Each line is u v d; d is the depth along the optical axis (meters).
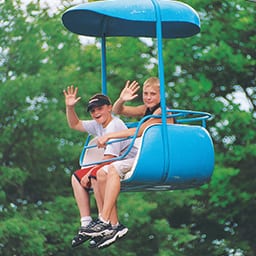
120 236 16.30
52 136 39.19
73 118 17.36
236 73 42.31
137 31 18.66
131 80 40.06
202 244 43.94
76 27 18.20
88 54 39.62
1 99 38.44
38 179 40.38
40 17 40.41
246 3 40.94
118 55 39.88
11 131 38.75
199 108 40.25
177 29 18.39
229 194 40.81
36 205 39.09
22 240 36.56
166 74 40.53
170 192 39.50
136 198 37.81
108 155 16.41
